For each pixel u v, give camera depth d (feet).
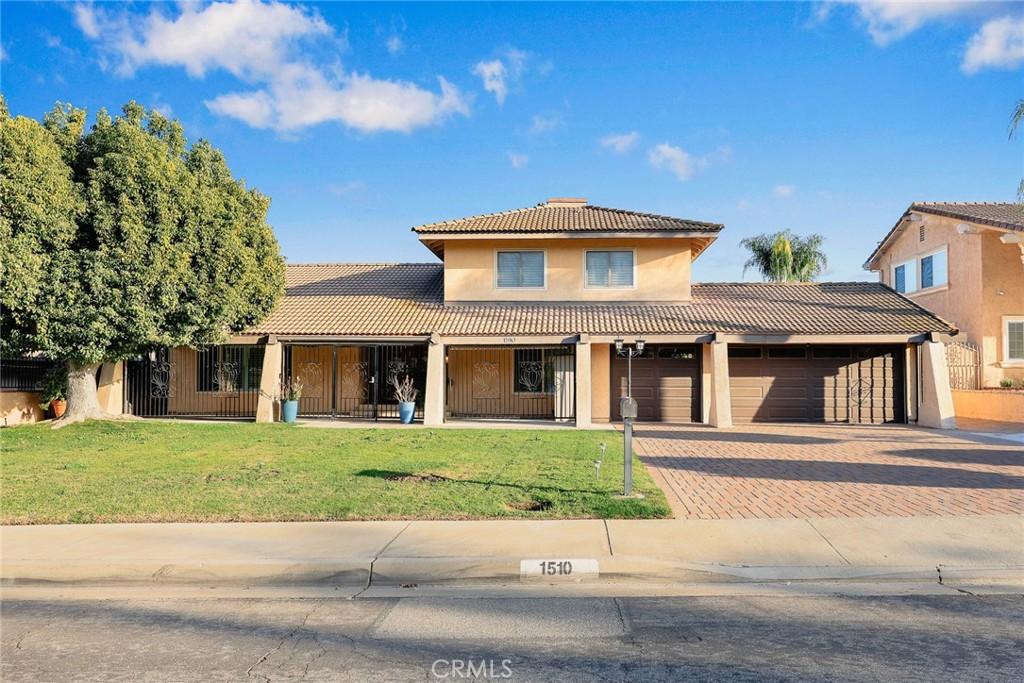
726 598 19.95
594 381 70.13
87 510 28.55
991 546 23.63
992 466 39.73
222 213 58.90
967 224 73.15
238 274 59.98
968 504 29.68
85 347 52.90
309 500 30.01
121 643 16.88
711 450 46.85
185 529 26.20
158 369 73.31
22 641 17.04
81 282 51.72
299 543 24.29
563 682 14.42
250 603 20.01
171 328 57.26
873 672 14.75
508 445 47.24
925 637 16.79
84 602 20.20
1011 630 17.24
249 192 65.46
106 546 24.12
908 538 24.57
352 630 17.67
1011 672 14.73
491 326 66.28
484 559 22.33
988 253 73.97
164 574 22.17
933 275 82.99
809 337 63.16
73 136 55.21
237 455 42.80
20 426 59.26
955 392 74.90
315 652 16.20
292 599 20.40
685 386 69.46
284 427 59.88
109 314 51.85
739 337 63.36
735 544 23.97
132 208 52.39
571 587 21.30
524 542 24.13
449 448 45.65
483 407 74.28
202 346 64.59
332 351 77.66
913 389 67.00
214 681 14.57
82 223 52.54
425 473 36.06
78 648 16.56
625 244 73.10
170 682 14.53
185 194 55.11
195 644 16.78
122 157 52.49
